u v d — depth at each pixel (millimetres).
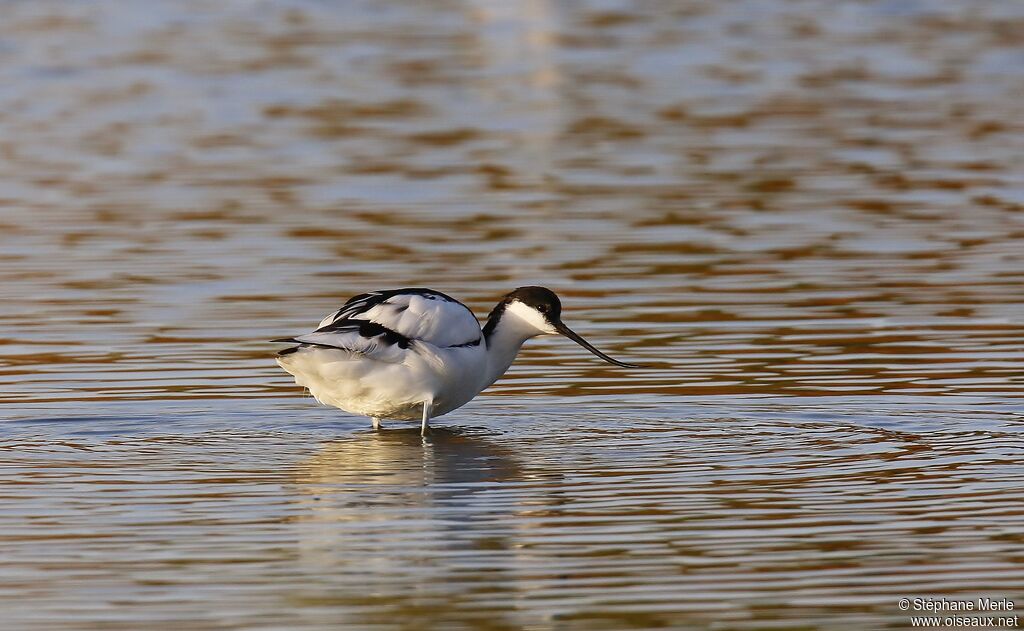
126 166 24016
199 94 29984
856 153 24719
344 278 17859
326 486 11133
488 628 8531
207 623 8594
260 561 9539
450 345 12805
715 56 34062
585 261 18625
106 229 20172
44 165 24047
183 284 17609
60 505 10641
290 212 21125
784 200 21734
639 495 10836
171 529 10141
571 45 35625
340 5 41938
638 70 32469
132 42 35938
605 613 8719
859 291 17234
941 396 13516
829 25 38469
